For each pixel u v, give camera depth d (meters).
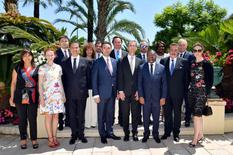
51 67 5.13
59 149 5.14
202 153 4.86
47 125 5.21
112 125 5.74
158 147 5.17
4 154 4.94
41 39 7.92
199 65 5.16
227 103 7.00
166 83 5.34
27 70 5.12
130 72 5.33
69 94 5.29
